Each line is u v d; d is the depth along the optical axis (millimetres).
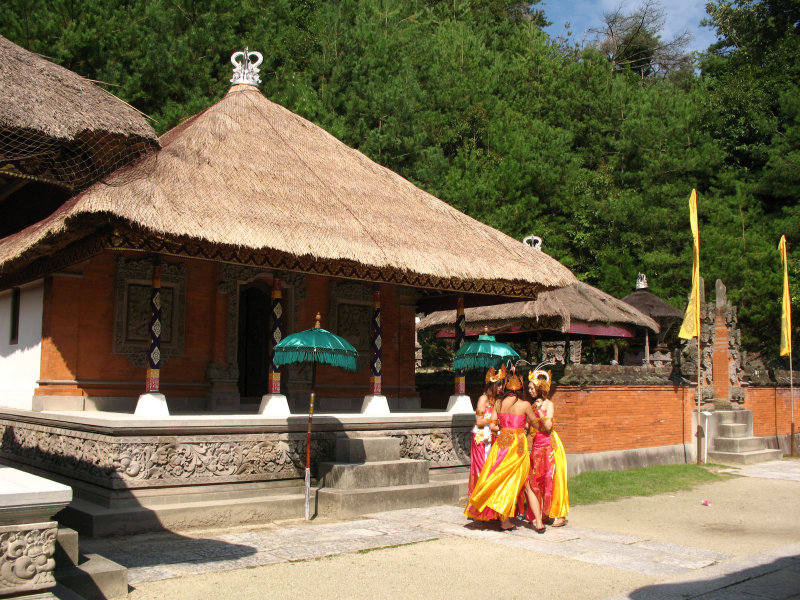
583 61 41250
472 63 36812
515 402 9188
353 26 30766
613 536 9055
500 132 32562
